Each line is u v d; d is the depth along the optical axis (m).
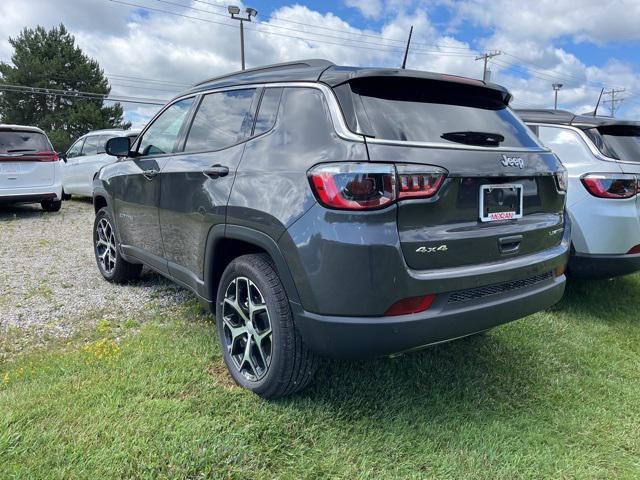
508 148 2.61
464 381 2.99
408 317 2.16
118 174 4.23
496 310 2.44
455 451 2.34
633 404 2.88
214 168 2.86
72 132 43.88
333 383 2.79
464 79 2.63
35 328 3.55
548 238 2.80
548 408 2.79
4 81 44.41
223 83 3.25
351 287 2.11
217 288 3.00
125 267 4.48
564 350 3.56
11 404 2.42
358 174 2.10
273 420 2.41
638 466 2.34
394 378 2.92
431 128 2.39
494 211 2.46
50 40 45.62
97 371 2.79
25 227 7.84
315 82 2.50
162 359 2.96
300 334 2.38
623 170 3.96
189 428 2.28
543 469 2.27
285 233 2.29
